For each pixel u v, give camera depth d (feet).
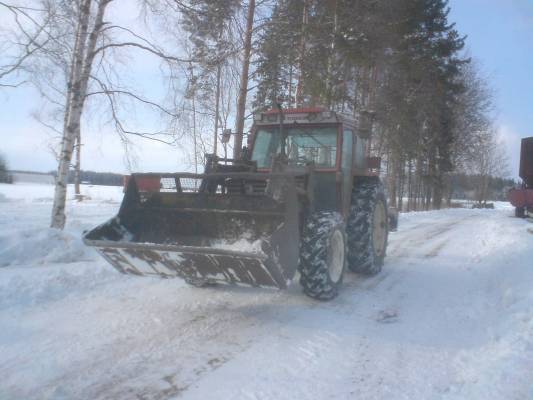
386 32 48.62
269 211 14.62
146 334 13.16
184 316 14.80
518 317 13.85
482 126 107.04
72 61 26.09
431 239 34.60
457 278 20.88
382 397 9.72
